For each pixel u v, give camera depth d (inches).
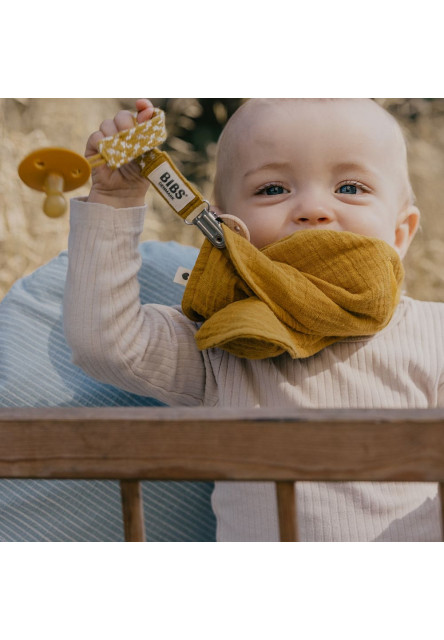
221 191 51.5
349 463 26.6
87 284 43.6
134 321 45.4
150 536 52.9
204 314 45.4
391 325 48.6
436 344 48.9
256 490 46.4
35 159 35.2
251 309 42.2
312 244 44.9
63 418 28.0
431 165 136.0
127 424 27.8
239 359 47.2
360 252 44.8
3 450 28.3
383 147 49.2
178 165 139.9
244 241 43.8
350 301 44.1
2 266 108.0
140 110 42.2
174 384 47.4
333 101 48.9
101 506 52.9
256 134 48.6
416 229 53.5
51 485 52.2
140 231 45.2
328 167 47.8
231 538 48.2
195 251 62.2
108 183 43.3
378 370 47.0
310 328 44.1
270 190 48.6
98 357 44.2
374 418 26.5
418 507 45.5
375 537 44.6
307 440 26.8
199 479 27.5
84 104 128.3
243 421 27.1
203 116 144.9
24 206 111.8
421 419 26.3
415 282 126.6
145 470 27.7
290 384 45.8
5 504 51.4
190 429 27.4
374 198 48.3
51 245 111.1
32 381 52.9
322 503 44.5
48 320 55.3
